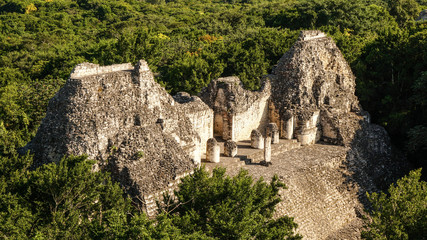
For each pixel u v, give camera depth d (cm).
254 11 10488
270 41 5844
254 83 5181
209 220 2098
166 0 16075
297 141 4103
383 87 5234
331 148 4053
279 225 2331
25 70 7106
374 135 4388
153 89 2878
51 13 11675
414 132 4091
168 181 2625
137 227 1650
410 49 5191
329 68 4459
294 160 3722
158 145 2759
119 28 9525
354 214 3588
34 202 1986
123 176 2538
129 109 2733
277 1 12800
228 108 3816
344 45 5578
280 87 4188
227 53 5544
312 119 4112
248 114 4006
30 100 4331
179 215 2208
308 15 7769
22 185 2069
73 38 9031
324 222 3338
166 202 2266
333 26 6931
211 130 3678
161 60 6444
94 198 2103
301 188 3366
